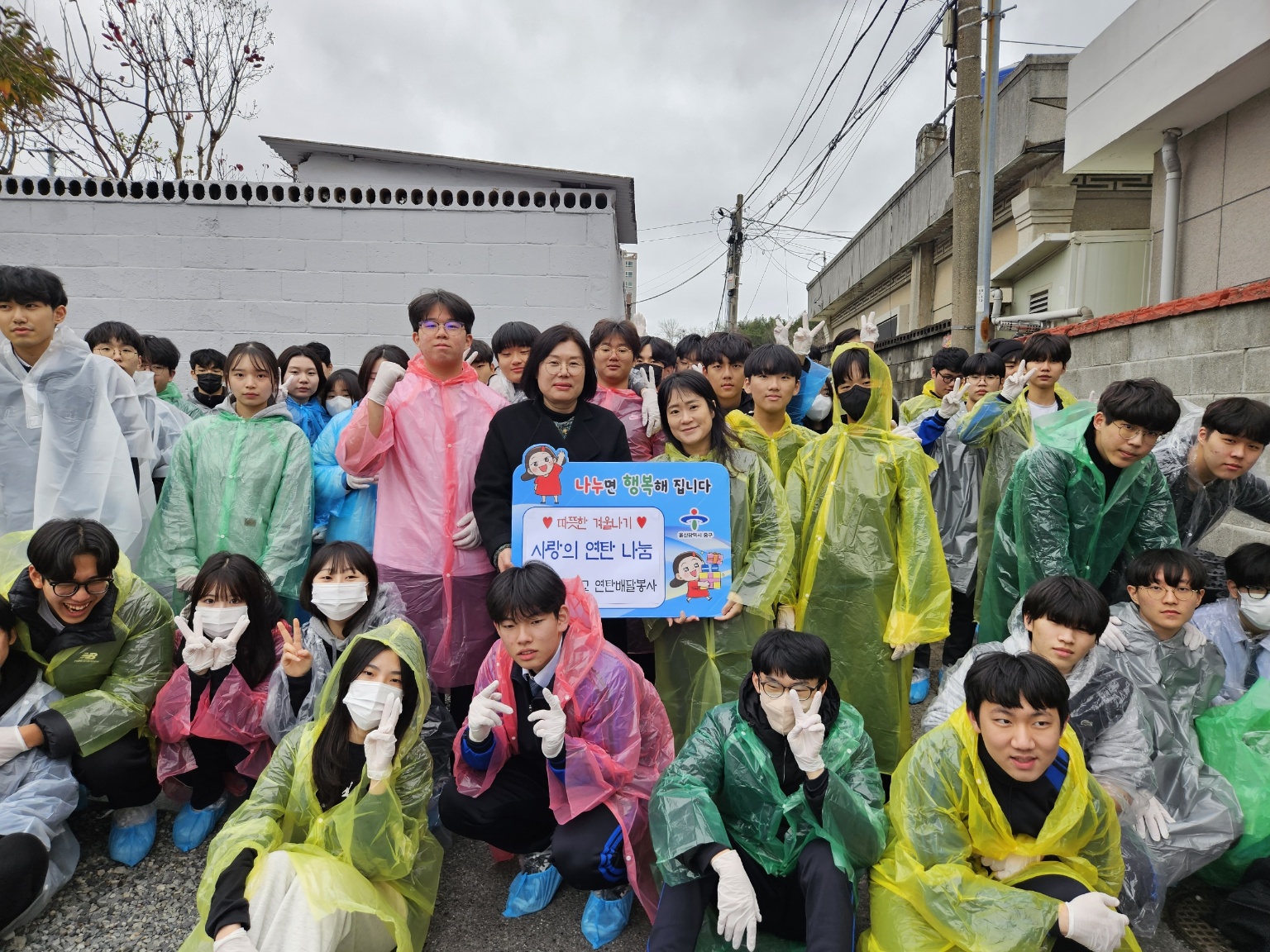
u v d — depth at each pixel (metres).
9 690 2.55
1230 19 5.50
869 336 4.00
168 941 2.27
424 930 2.30
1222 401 2.81
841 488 3.05
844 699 3.02
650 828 2.16
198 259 6.26
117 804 2.68
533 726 2.19
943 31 7.02
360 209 6.33
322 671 2.67
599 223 6.39
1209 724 2.59
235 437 3.31
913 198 13.76
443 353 3.15
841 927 1.93
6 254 6.18
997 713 1.92
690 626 2.84
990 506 3.87
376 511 3.23
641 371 4.11
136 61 9.90
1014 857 2.05
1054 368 4.02
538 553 2.81
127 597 2.79
